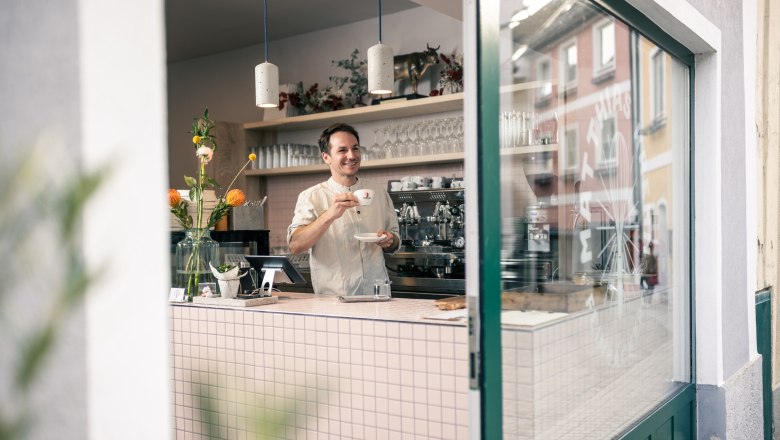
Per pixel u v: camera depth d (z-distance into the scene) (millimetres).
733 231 3602
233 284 3008
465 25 1729
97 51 840
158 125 901
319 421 2619
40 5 856
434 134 5406
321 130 6430
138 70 883
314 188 4113
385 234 3518
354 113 5746
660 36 2963
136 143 874
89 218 810
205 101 7270
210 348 2982
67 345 817
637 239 2766
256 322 2816
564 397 2121
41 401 784
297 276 3158
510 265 1840
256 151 6559
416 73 5566
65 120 833
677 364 3197
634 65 2752
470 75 1725
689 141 3361
